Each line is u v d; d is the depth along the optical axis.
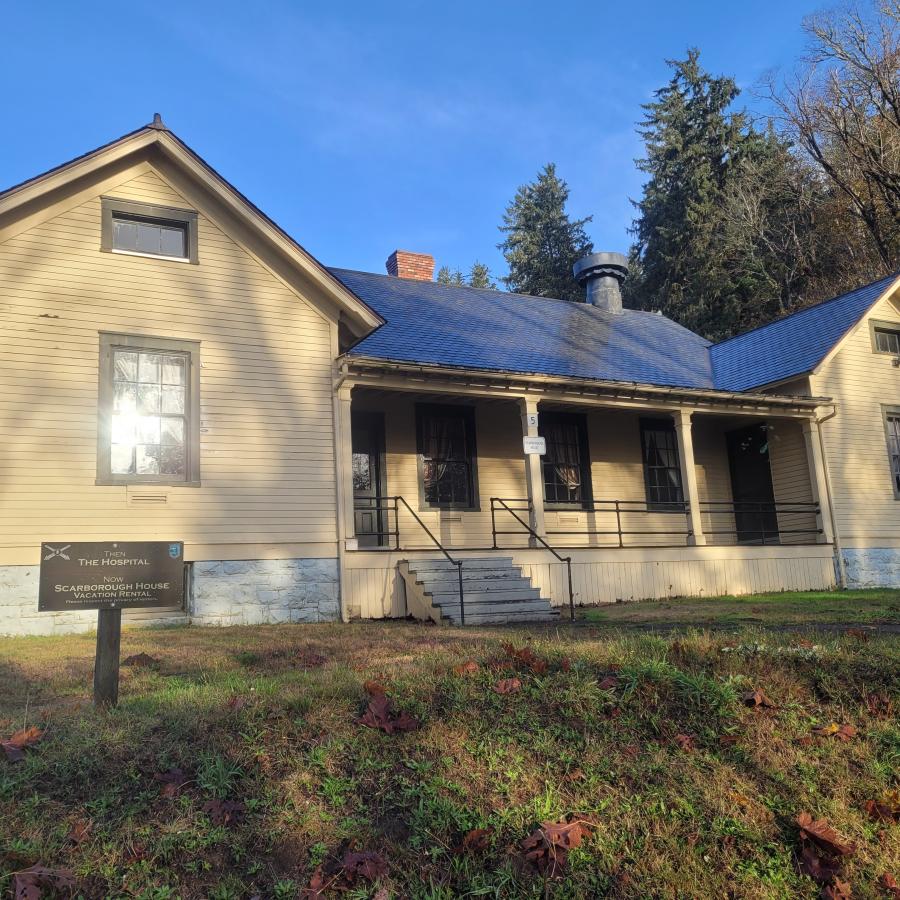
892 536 17.44
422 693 5.24
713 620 10.04
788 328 19.48
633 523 17.25
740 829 4.23
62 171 10.76
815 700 5.66
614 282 22.33
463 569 12.12
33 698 5.81
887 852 4.23
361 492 14.57
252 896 3.52
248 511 11.55
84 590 4.98
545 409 16.33
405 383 12.89
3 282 10.55
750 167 38.97
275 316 12.22
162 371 11.41
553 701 5.26
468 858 3.84
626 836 4.10
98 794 3.96
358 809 4.11
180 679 6.35
